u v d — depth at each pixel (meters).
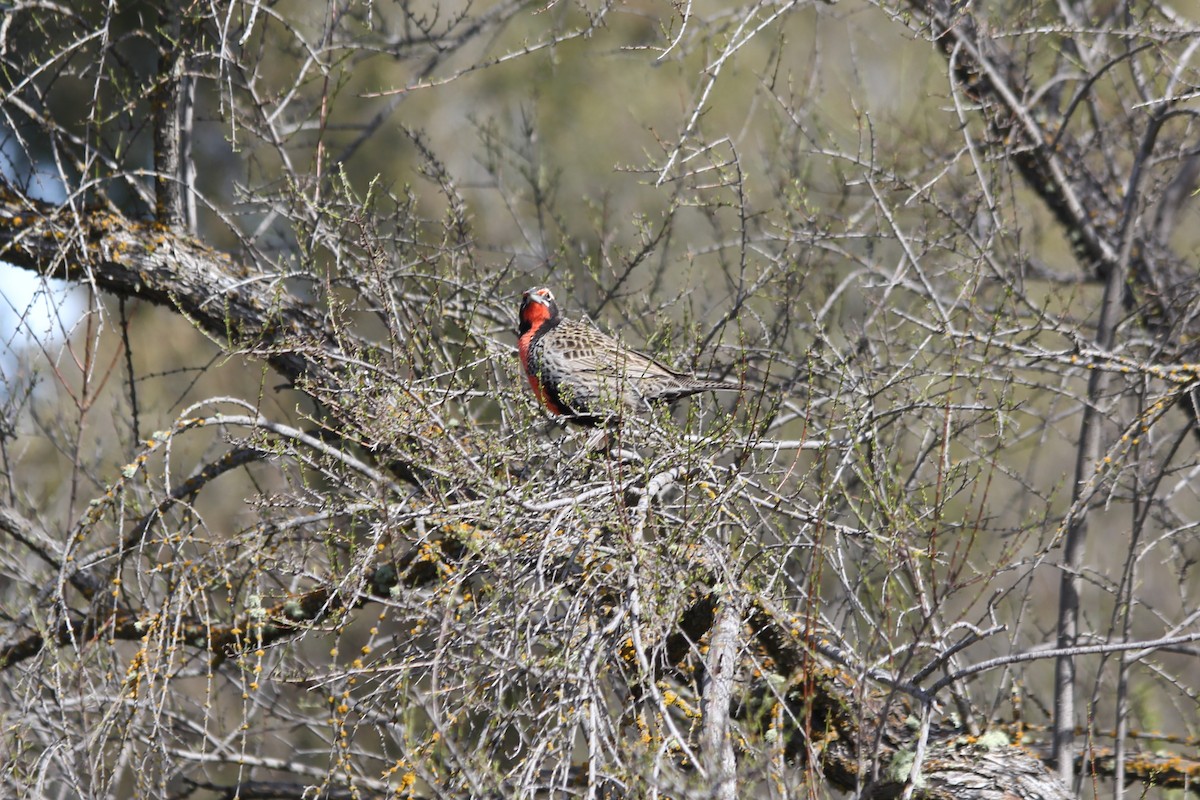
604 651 6.93
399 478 10.30
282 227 13.76
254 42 14.09
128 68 12.12
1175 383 10.48
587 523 7.58
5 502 12.20
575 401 10.54
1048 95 14.58
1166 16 13.02
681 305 13.90
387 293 9.37
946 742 9.11
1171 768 10.59
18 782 8.35
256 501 8.74
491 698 7.33
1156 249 14.29
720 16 13.28
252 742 13.34
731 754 6.59
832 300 12.15
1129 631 9.85
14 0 11.52
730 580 7.46
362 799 10.53
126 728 8.20
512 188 15.53
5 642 10.45
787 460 11.32
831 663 9.42
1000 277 11.38
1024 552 13.64
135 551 10.50
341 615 8.05
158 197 11.66
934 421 10.31
